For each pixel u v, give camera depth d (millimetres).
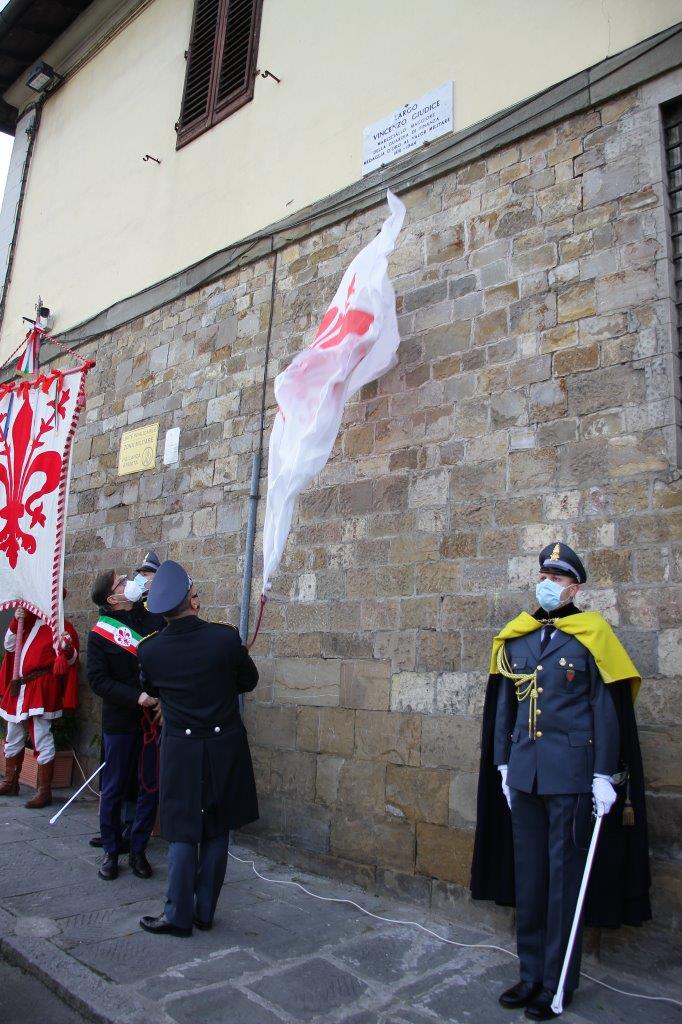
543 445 4262
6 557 6262
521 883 3268
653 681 3617
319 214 5922
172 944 3604
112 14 8922
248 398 6188
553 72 4676
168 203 7543
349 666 4867
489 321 4664
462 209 4969
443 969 3477
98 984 3178
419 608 4598
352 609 4934
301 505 5395
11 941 3557
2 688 6387
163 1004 3045
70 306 8555
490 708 3666
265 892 4402
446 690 4375
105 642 4688
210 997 3121
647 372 3951
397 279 5223
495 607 4273
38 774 6070
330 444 4648
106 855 4508
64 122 9539
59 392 6191
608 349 4121
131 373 7477
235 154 6922
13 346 9445
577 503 4059
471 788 4160
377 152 5617
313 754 4934
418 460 4809
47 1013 3064
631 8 4387
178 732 3789
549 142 4613
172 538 6527
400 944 3738
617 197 4262
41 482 6090
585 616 3336
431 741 4375
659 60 4191
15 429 6484
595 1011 3117
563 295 4367
